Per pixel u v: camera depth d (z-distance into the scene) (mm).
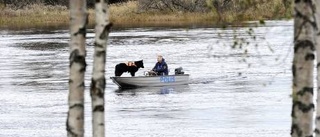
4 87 108500
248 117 76500
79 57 26453
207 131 69625
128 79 105250
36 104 90938
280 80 106000
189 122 74688
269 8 30578
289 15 30359
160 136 67562
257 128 70312
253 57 127750
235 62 126188
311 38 28672
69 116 26609
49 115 82125
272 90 97000
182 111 82188
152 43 177375
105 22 26938
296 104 29047
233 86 103250
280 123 72562
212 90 100250
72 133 26547
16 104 91250
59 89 105125
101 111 27016
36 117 80625
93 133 27094
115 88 107062
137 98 95312
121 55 152250
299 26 28609
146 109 84875
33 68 132500
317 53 30609
